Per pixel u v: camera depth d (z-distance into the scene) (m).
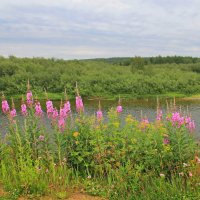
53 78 48.59
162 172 7.52
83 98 45.88
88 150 7.87
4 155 7.88
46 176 7.22
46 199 6.57
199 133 14.97
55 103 38.84
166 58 106.31
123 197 6.63
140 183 7.03
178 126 7.79
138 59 67.12
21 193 6.71
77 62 65.94
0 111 27.30
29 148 7.80
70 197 6.72
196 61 106.31
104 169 7.68
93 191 6.96
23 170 7.12
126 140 7.89
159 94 50.72
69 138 7.95
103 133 7.99
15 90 44.94
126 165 7.38
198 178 6.91
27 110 8.52
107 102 41.44
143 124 8.20
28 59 59.81
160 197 6.50
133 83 50.78
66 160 7.84
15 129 8.12
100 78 51.34
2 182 7.08
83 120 8.14
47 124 17.34
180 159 7.55
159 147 7.73
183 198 6.36
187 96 50.53
